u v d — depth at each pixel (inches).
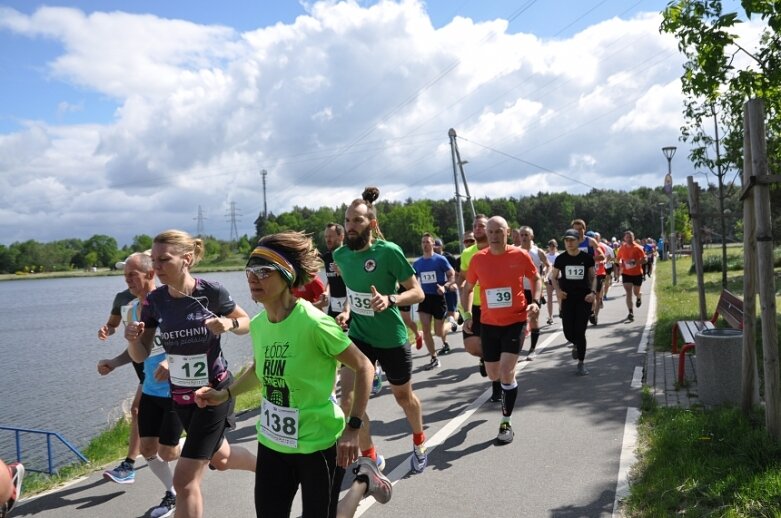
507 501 164.6
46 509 186.9
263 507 113.8
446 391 298.8
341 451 111.3
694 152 443.2
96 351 1024.2
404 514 161.2
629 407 240.1
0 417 565.6
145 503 188.9
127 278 174.7
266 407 115.0
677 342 362.0
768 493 142.5
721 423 191.3
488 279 221.0
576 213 4252.0
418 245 2920.8
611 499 161.3
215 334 146.3
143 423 175.3
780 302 501.4
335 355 111.6
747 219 196.5
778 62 285.3
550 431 220.4
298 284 114.2
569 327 308.2
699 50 287.0
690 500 149.6
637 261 491.8
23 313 1948.8
